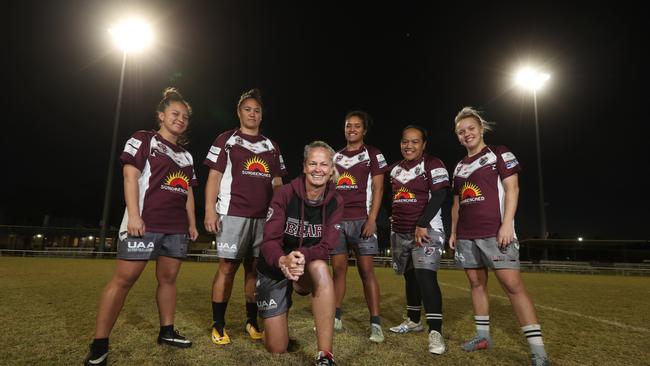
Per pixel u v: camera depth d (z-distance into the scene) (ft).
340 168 12.84
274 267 8.02
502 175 9.62
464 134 10.53
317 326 7.52
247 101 11.46
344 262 12.21
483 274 9.98
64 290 18.11
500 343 10.23
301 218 8.57
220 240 10.36
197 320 12.31
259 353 8.68
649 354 9.32
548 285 32.09
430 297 9.86
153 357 8.25
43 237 99.60
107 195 57.47
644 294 24.43
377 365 8.10
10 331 10.02
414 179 12.05
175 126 9.81
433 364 8.31
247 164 10.98
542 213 63.57
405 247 11.99
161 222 8.95
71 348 8.64
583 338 10.96
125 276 8.18
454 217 11.16
